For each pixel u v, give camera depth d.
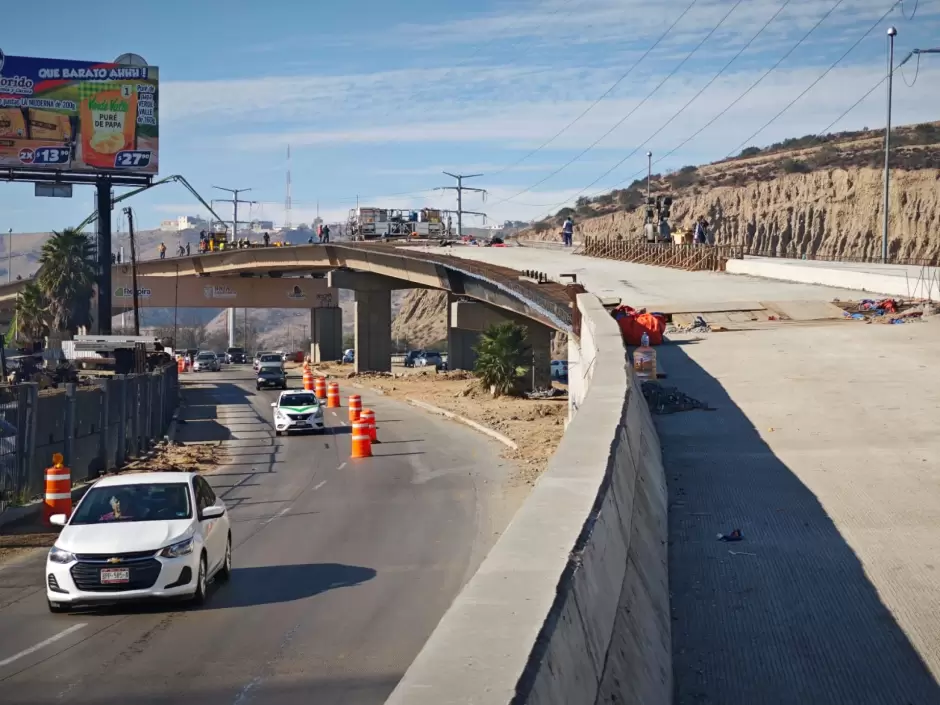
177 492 13.38
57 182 74.12
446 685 3.12
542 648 3.58
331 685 9.28
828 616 7.34
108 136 74.19
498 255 75.38
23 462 20.77
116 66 74.31
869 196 125.94
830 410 15.24
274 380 64.12
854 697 6.09
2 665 10.08
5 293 117.12
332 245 90.12
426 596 12.86
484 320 68.69
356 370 86.56
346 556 15.69
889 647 6.79
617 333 19.05
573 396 28.70
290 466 28.20
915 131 173.75
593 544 5.37
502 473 25.03
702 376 19.14
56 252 86.75
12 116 72.56
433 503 20.88
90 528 12.66
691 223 151.12
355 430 29.91
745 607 7.54
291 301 113.75
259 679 9.49
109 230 75.75
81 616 12.21
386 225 106.19
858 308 31.28
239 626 11.55
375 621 11.66
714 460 12.35
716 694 6.15
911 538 9.03
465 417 40.59
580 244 81.00
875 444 12.92
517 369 52.84
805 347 22.69
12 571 15.23
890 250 119.88
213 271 111.75
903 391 16.58
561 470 6.96
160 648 10.65
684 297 36.91
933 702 6.01
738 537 9.15
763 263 46.66
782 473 11.59
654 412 15.58
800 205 137.88
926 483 10.92
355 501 21.52
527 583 4.35
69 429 23.31
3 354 45.81
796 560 8.55
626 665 5.22
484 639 3.59
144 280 115.62
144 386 33.31
